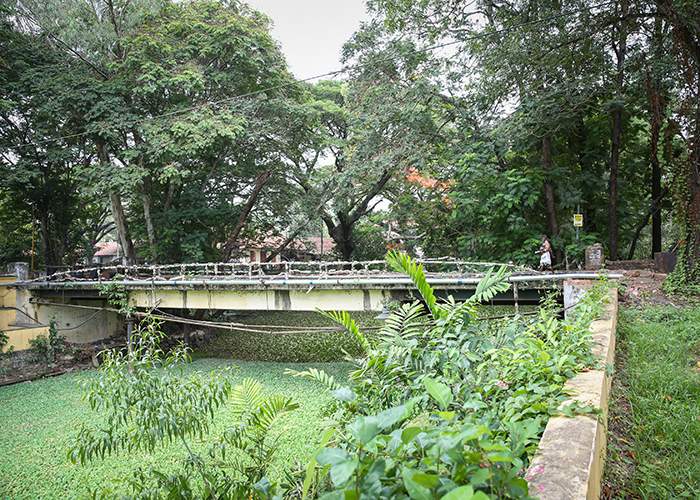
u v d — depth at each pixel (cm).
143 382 456
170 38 1864
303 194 2300
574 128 1655
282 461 704
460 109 1620
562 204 1505
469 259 1638
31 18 1772
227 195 2217
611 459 312
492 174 1532
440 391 182
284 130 1959
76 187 2181
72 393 1252
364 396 349
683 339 630
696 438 346
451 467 149
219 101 1819
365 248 2886
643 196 1873
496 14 1525
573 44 1304
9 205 2283
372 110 1672
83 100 1669
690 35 1065
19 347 1530
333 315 416
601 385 289
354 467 132
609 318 546
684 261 1029
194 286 1436
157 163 1822
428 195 1953
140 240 2305
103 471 755
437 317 415
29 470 796
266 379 1304
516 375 308
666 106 1325
